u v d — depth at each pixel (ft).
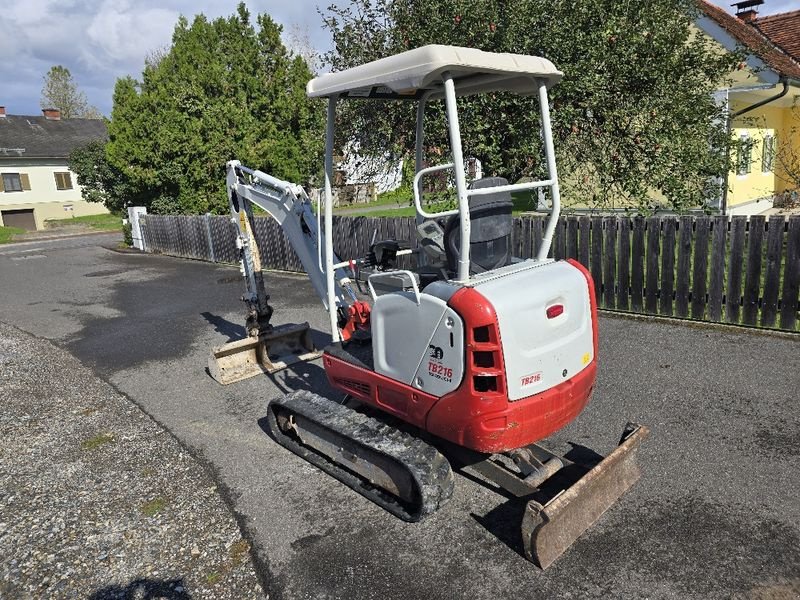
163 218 53.16
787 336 19.83
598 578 9.81
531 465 11.40
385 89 13.70
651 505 11.53
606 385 17.11
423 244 12.28
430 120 27.55
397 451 11.30
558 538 10.16
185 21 72.28
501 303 9.91
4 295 38.91
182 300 33.65
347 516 12.05
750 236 20.35
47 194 113.29
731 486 11.98
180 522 12.23
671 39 26.21
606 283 24.13
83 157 97.19
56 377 21.63
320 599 9.84
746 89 38.19
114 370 22.11
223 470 14.21
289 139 65.16
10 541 11.91
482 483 12.87
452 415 10.57
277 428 15.12
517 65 10.76
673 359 18.66
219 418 17.16
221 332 26.48
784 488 11.82
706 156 26.68
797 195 45.24
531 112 26.32
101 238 76.02
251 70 66.85
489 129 27.50
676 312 22.62
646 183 26.84
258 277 20.70
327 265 13.74
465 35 26.32
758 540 10.43
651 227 22.43
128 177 60.29
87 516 12.65
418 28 27.81
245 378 20.10
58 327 29.19
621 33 25.52
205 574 10.62
